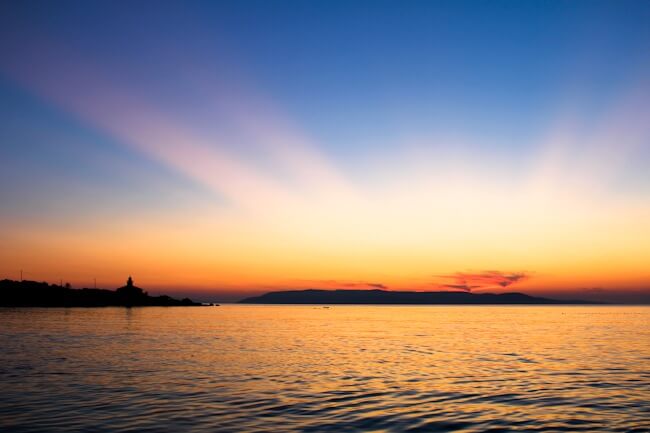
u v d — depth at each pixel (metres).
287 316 181.88
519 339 71.81
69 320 121.44
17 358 45.72
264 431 21.22
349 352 53.03
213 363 42.91
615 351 53.81
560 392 29.95
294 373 37.47
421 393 29.67
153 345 59.19
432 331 92.12
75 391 29.78
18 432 20.97
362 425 22.25
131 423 22.39
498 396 28.81
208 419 23.19
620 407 25.88
